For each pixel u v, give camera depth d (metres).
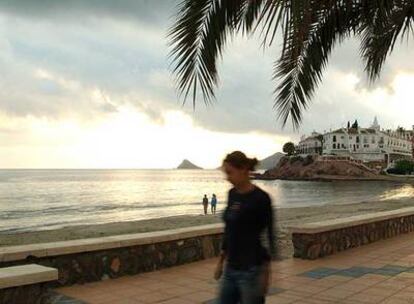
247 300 3.91
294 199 80.81
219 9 4.73
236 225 3.97
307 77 6.46
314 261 9.33
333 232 10.23
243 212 3.94
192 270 8.43
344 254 10.10
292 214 32.78
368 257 9.77
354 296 6.82
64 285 7.27
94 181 165.50
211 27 4.71
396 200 61.22
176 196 86.19
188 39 4.70
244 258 3.94
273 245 3.99
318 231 9.55
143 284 7.44
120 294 6.88
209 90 4.79
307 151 191.62
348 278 7.89
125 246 7.94
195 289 7.17
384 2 5.61
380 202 55.12
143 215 49.19
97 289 7.14
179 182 170.12
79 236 23.12
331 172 162.25
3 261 6.75
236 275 3.96
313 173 164.00
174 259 8.77
